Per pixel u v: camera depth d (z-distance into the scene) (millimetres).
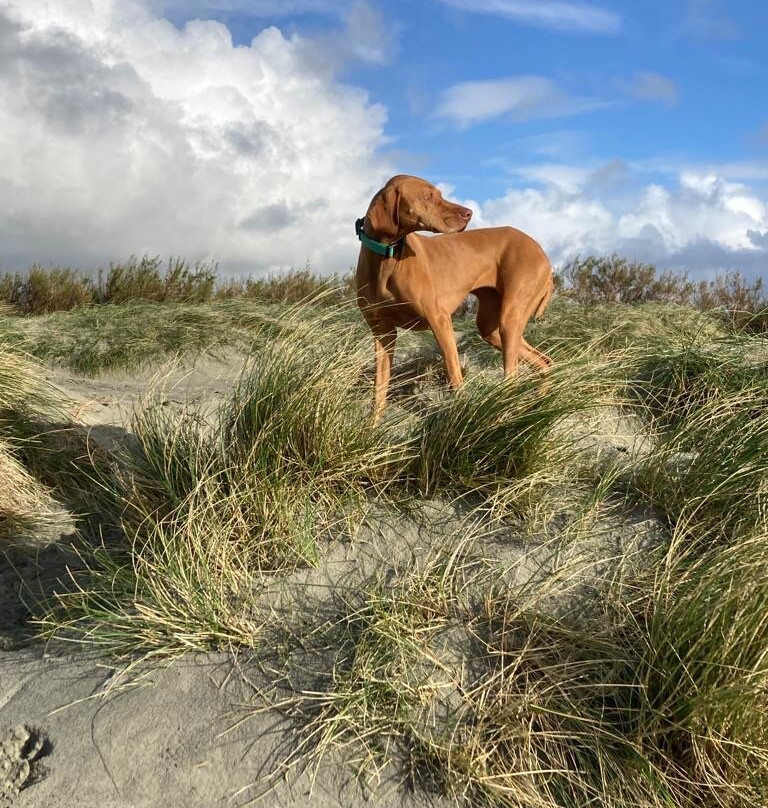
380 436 3404
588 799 2105
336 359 3531
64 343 7367
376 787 2082
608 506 3209
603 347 6184
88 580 3070
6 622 2852
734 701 2135
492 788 2082
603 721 2270
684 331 6410
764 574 2475
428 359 6297
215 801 2016
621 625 2545
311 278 12344
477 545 2959
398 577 2805
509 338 4762
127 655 2518
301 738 2193
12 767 2150
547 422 3311
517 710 2287
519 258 4734
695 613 2377
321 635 2561
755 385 4203
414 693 2328
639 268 11617
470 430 3369
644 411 4703
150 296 11797
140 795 2021
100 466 4043
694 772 2156
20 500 3709
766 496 3053
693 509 3107
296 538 2939
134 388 6477
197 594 2658
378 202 4039
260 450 3232
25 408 4367
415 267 4180
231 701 2314
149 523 3156
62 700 2355
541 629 2566
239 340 7645
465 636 2559
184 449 3457
